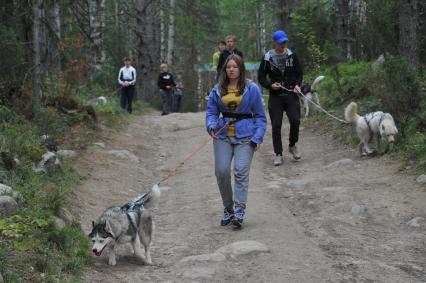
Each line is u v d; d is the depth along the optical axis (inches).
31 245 216.1
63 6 657.0
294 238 255.9
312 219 289.4
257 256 231.3
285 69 399.9
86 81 753.6
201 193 345.1
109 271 220.1
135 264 231.8
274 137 413.4
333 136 494.6
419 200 302.7
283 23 837.8
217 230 273.6
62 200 279.0
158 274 220.4
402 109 423.2
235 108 269.6
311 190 339.3
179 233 273.9
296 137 418.6
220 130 271.9
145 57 1107.3
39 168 320.2
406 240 255.9
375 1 591.2
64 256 220.1
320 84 689.0
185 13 1314.0
